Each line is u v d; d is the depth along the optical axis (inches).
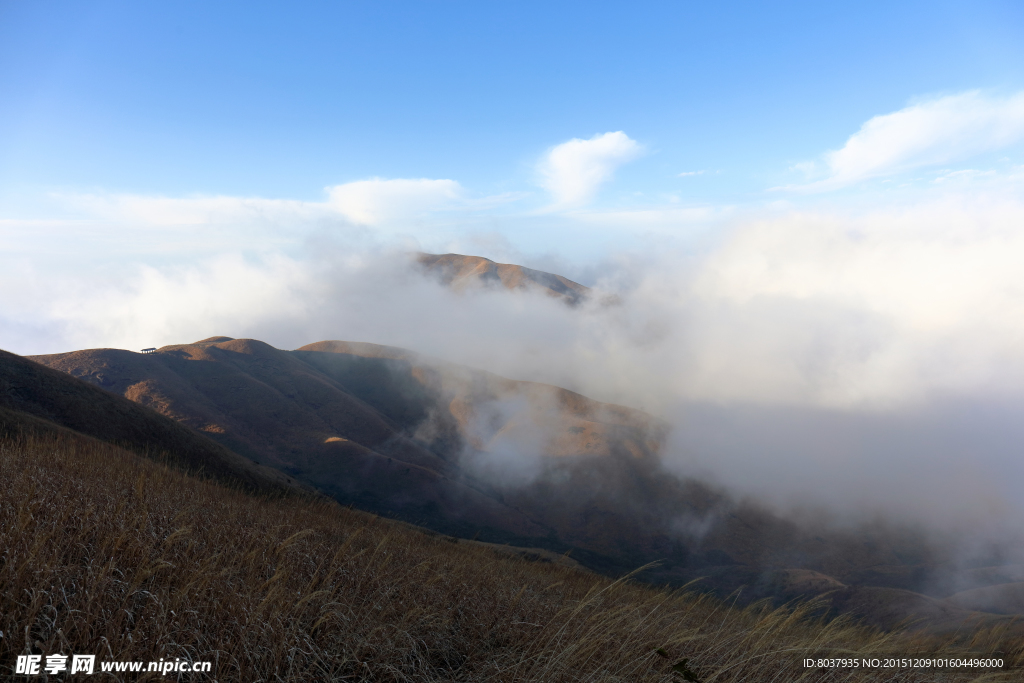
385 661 213.6
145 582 219.5
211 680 175.9
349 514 650.2
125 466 496.7
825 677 248.2
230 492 565.0
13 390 1849.2
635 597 330.6
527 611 291.9
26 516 236.2
